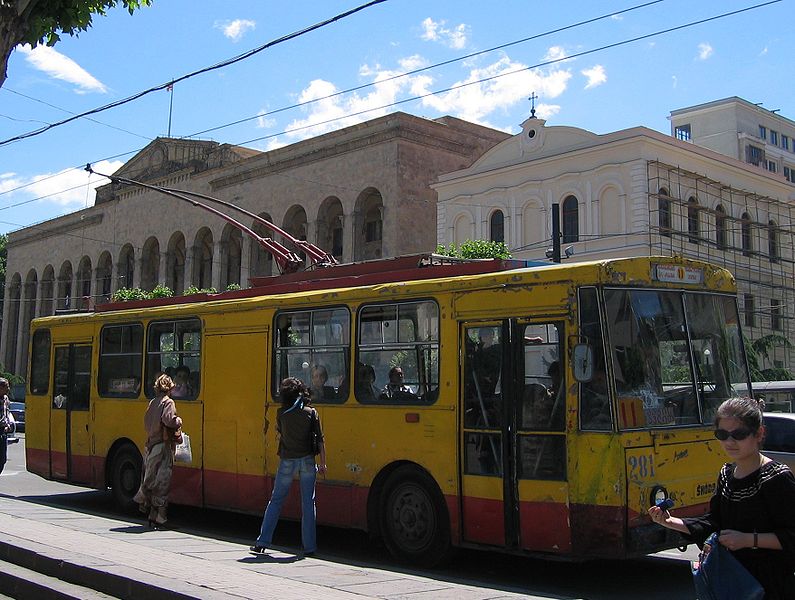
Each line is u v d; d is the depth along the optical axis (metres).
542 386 7.94
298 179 47.62
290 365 10.36
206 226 54.03
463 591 6.94
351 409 9.54
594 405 7.61
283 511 10.15
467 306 8.59
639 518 7.40
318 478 9.79
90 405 13.35
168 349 12.12
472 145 45.50
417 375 8.95
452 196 38.88
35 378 14.65
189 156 57.50
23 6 10.27
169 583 6.82
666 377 8.09
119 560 7.91
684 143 35.31
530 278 8.16
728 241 38.09
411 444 8.87
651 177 33.44
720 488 4.25
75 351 13.86
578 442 7.59
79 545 8.77
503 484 8.03
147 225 59.62
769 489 3.99
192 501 11.36
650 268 8.24
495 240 37.22
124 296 52.22
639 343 7.95
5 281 81.00
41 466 14.17
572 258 34.38
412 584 7.23
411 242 42.22
